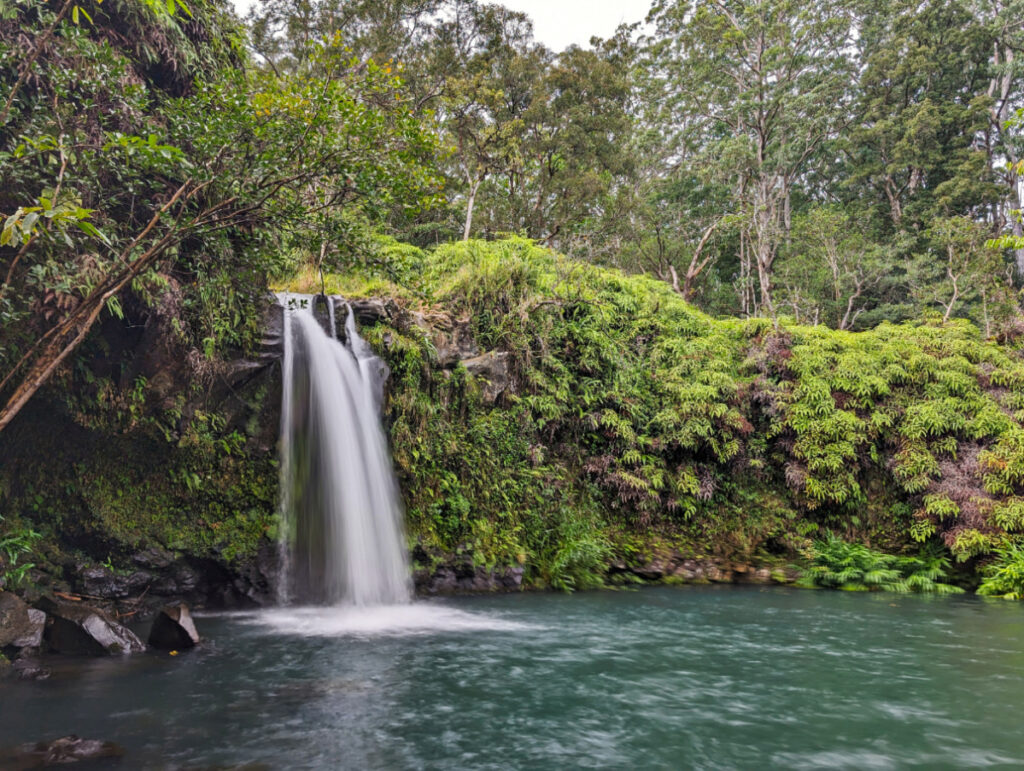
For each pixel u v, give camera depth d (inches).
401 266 331.6
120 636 219.1
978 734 157.0
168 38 285.0
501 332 477.4
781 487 529.0
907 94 1310.3
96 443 290.7
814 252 1029.2
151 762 128.8
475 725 158.4
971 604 376.5
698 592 408.2
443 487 395.9
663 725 160.7
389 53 890.1
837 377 547.2
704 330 616.7
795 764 137.9
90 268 225.9
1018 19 1262.3
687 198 1211.2
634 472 491.2
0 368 239.3
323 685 187.5
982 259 790.5
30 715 154.5
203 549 308.7
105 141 239.6
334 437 335.0
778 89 1216.8
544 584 409.1
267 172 249.3
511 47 957.8
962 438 523.8
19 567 242.7
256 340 317.7
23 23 227.9
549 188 946.1
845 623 304.5
